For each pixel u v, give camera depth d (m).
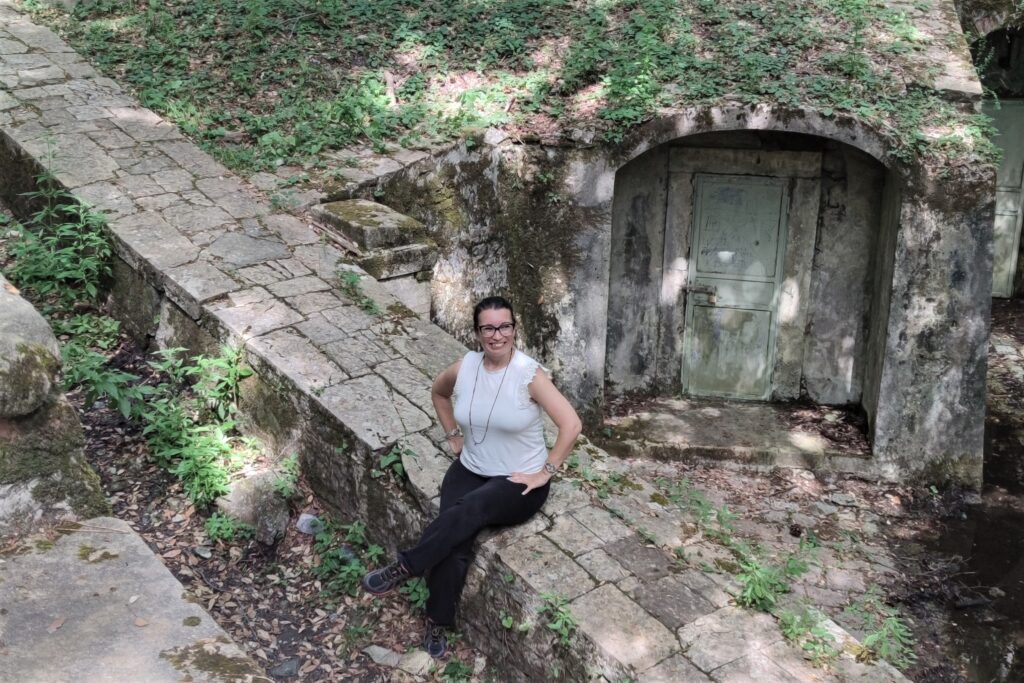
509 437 4.36
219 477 5.14
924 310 8.30
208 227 6.82
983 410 8.44
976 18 10.77
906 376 8.45
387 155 8.20
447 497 4.46
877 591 7.09
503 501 4.35
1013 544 7.87
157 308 6.27
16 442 4.41
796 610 4.30
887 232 8.70
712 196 9.36
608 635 3.94
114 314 6.56
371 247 7.02
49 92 8.27
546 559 4.34
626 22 9.62
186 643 3.91
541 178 8.72
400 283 7.22
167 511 5.08
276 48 9.37
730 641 3.97
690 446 8.83
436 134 8.50
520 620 4.27
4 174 7.65
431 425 5.17
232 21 9.67
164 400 5.54
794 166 9.09
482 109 8.85
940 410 8.48
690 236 9.48
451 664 4.47
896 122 8.15
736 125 8.35
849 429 9.20
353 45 9.45
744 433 9.09
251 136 8.27
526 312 9.09
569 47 9.28
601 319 9.01
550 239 8.88
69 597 4.09
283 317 5.91
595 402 9.15
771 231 9.35
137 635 3.92
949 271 8.20
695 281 9.59
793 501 8.28
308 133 8.30
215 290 6.02
